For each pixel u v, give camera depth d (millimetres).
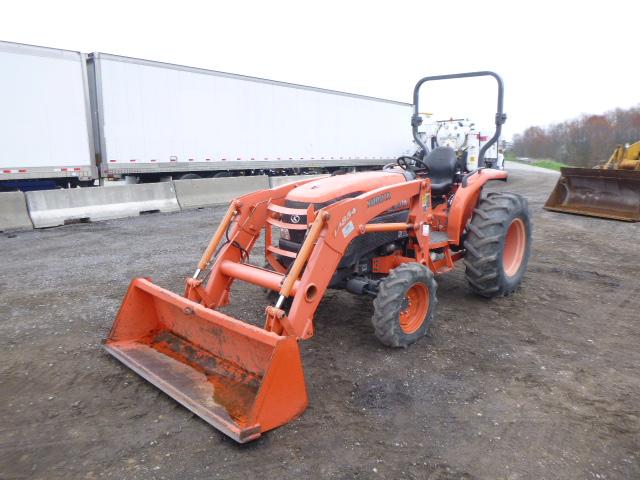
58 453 2785
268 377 2852
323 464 2678
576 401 3303
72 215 10086
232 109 14250
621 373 3689
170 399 3314
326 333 4367
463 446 2830
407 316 4113
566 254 7145
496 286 5012
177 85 12844
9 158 10430
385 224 4055
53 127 10945
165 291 3684
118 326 3922
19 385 3520
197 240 8336
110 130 11703
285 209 4090
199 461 2707
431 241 4746
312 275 3398
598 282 5848
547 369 3738
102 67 11383
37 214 9664
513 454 2760
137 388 3457
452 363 3822
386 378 3584
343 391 3410
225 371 3355
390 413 3152
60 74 10906
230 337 3338
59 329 4504
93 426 3031
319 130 17469
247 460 2713
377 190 3936
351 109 18875
